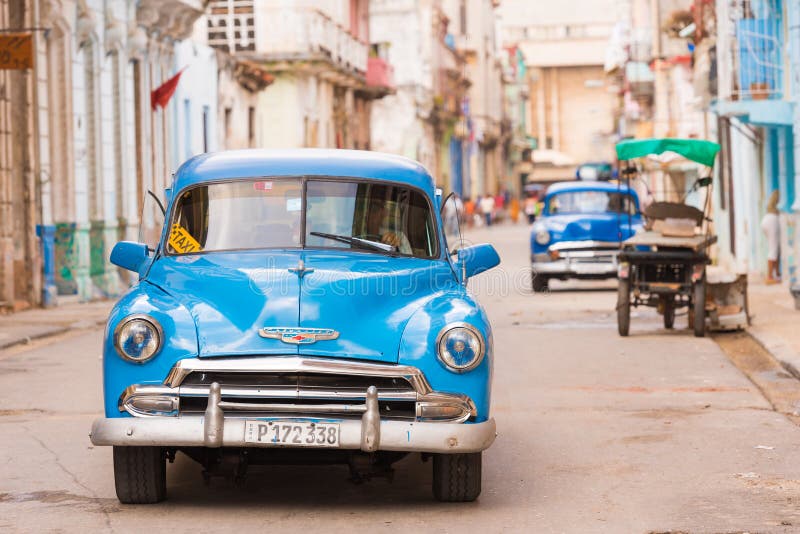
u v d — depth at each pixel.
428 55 78.69
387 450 7.89
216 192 9.29
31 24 25.48
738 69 25.58
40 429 11.20
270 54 48.03
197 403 7.82
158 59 34.56
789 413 12.38
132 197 31.80
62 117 27.44
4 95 24.41
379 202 9.27
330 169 9.38
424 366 7.79
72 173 27.62
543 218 28.16
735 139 33.75
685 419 11.75
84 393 13.42
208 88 40.03
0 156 24.31
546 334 19.41
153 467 8.15
